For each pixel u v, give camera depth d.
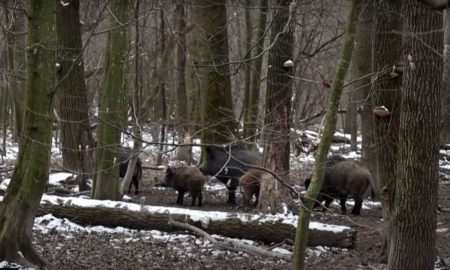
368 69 15.37
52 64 8.36
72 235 11.36
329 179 14.31
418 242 8.15
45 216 11.98
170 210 11.76
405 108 8.03
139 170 16.75
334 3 15.41
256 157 15.71
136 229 11.91
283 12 12.53
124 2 12.70
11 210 8.38
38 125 8.33
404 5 7.83
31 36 8.19
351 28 6.73
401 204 8.22
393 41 9.05
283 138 12.55
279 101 12.64
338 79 6.86
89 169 16.19
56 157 23.03
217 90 17.64
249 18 20.50
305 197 7.11
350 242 10.87
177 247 10.85
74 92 15.92
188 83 22.23
